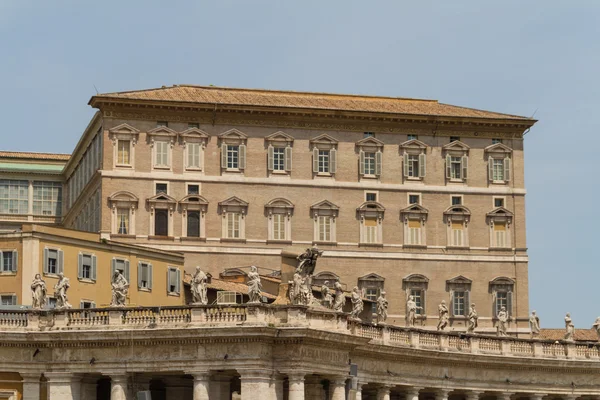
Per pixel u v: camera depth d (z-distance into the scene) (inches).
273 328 5487.2
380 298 6761.8
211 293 7440.9
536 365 7214.6
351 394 5880.9
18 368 5684.1
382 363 6412.4
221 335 5487.2
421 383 6668.3
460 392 6963.6
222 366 5506.9
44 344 5654.5
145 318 5620.1
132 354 5590.6
